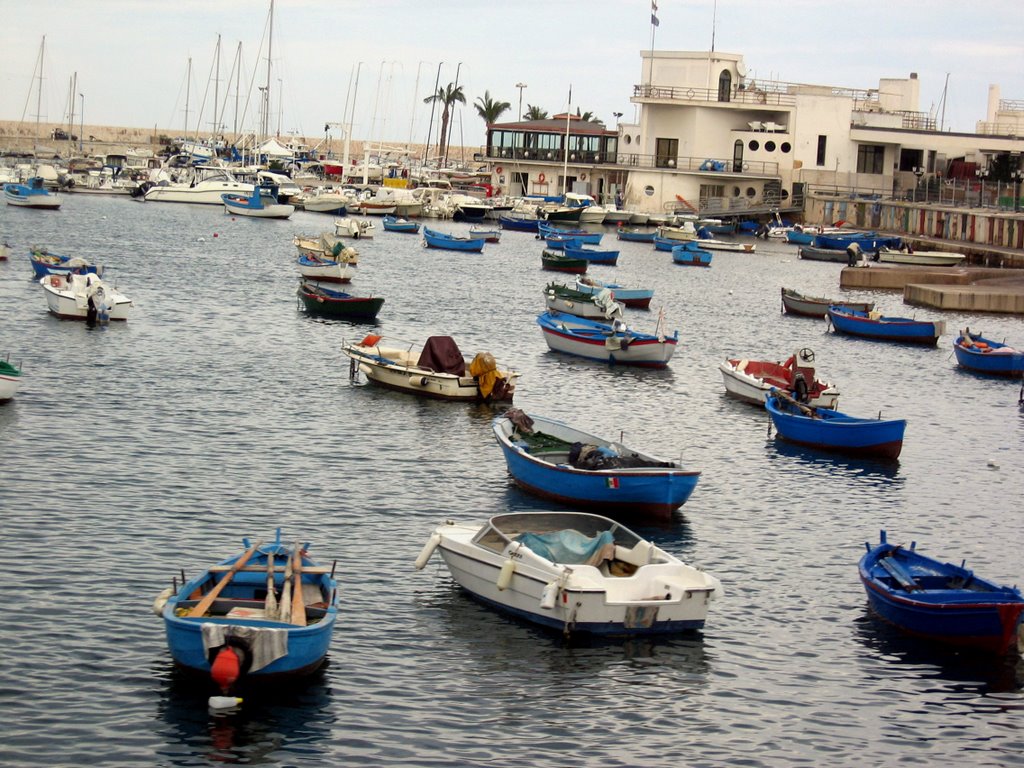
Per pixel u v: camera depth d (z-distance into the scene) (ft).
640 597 71.72
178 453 106.63
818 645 72.95
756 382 143.74
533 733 60.70
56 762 55.42
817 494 106.93
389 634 70.79
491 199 473.26
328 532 88.02
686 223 401.90
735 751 60.23
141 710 60.18
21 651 65.36
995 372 177.47
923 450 127.24
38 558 78.64
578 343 171.01
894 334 208.23
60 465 100.01
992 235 367.45
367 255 313.12
